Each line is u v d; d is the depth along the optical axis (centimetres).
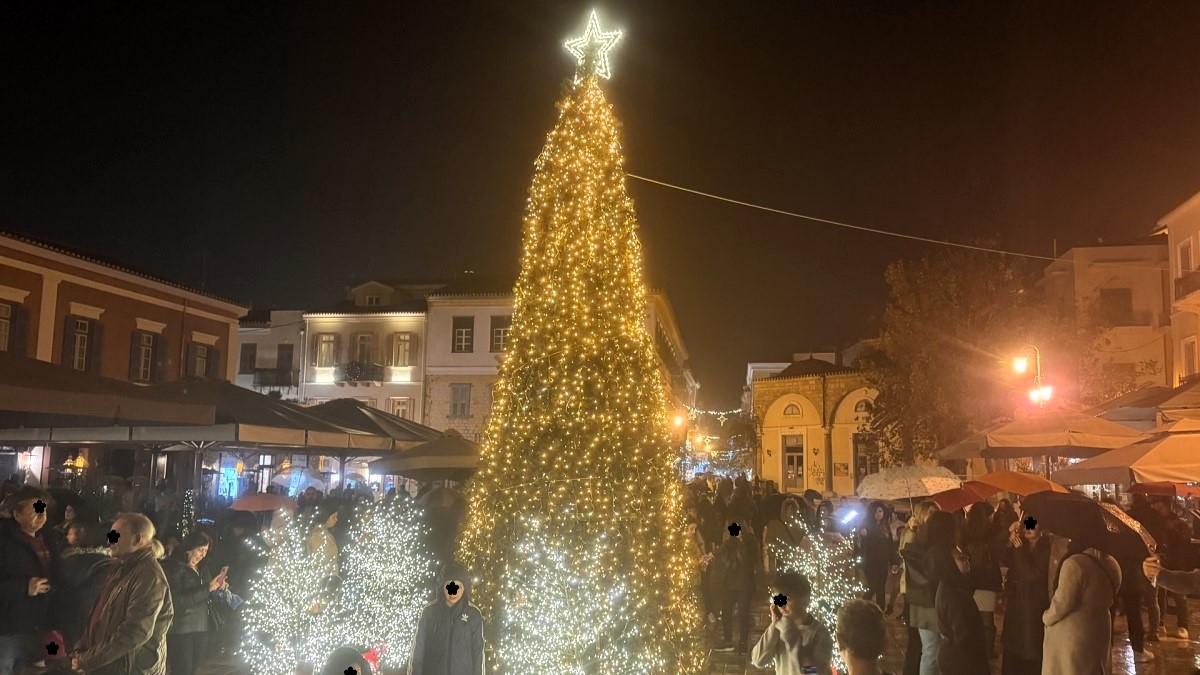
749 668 1005
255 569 1019
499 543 765
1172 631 1231
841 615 378
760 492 1894
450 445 1383
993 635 991
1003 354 2258
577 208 806
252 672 902
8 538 628
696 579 845
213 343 2906
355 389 4038
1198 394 1048
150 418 754
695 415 4791
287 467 1827
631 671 723
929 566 627
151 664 564
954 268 2373
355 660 470
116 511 1380
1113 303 3008
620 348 786
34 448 2156
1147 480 778
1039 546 718
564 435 764
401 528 1055
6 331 2183
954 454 1329
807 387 4456
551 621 725
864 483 1045
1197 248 2512
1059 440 1130
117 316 2522
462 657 558
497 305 3994
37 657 621
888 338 2448
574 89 846
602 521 739
